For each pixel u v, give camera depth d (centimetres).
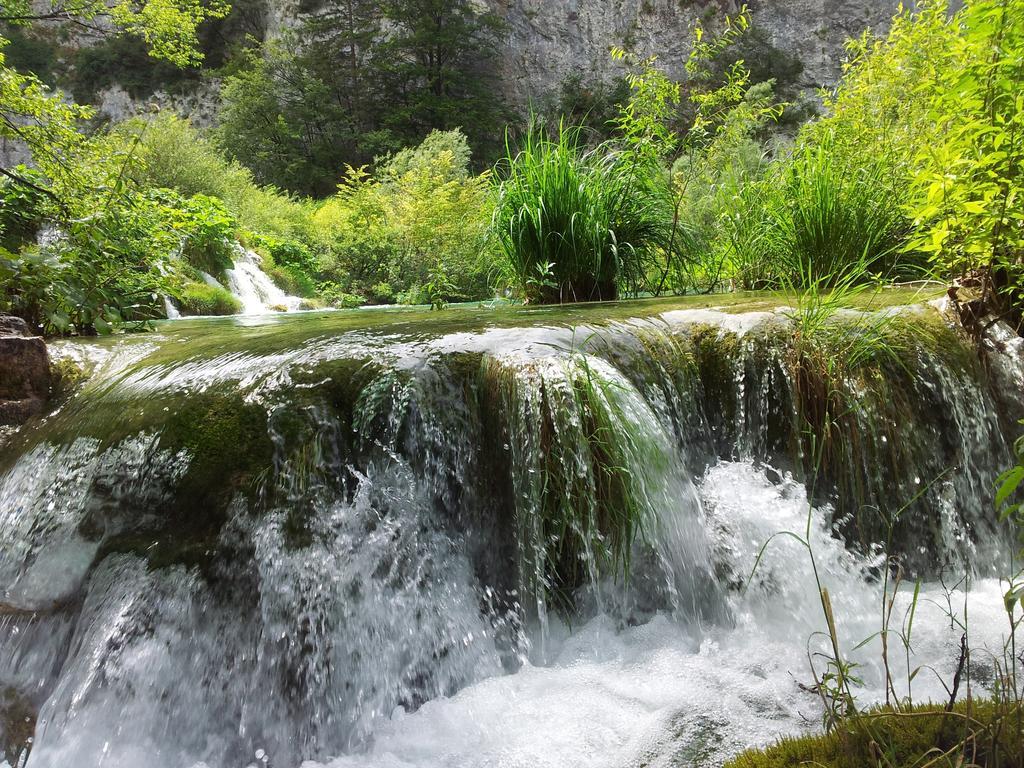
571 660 231
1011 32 285
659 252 619
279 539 222
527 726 200
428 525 246
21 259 353
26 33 4331
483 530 256
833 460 294
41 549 247
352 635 218
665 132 612
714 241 643
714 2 3778
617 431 248
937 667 213
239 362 278
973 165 285
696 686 210
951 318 330
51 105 544
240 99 3600
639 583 248
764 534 265
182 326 521
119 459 251
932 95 362
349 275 1614
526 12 3978
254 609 217
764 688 207
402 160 2255
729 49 3547
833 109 700
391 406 253
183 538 230
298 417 245
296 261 1641
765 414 305
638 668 223
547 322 325
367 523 235
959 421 306
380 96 3978
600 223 557
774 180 589
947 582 283
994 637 228
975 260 329
